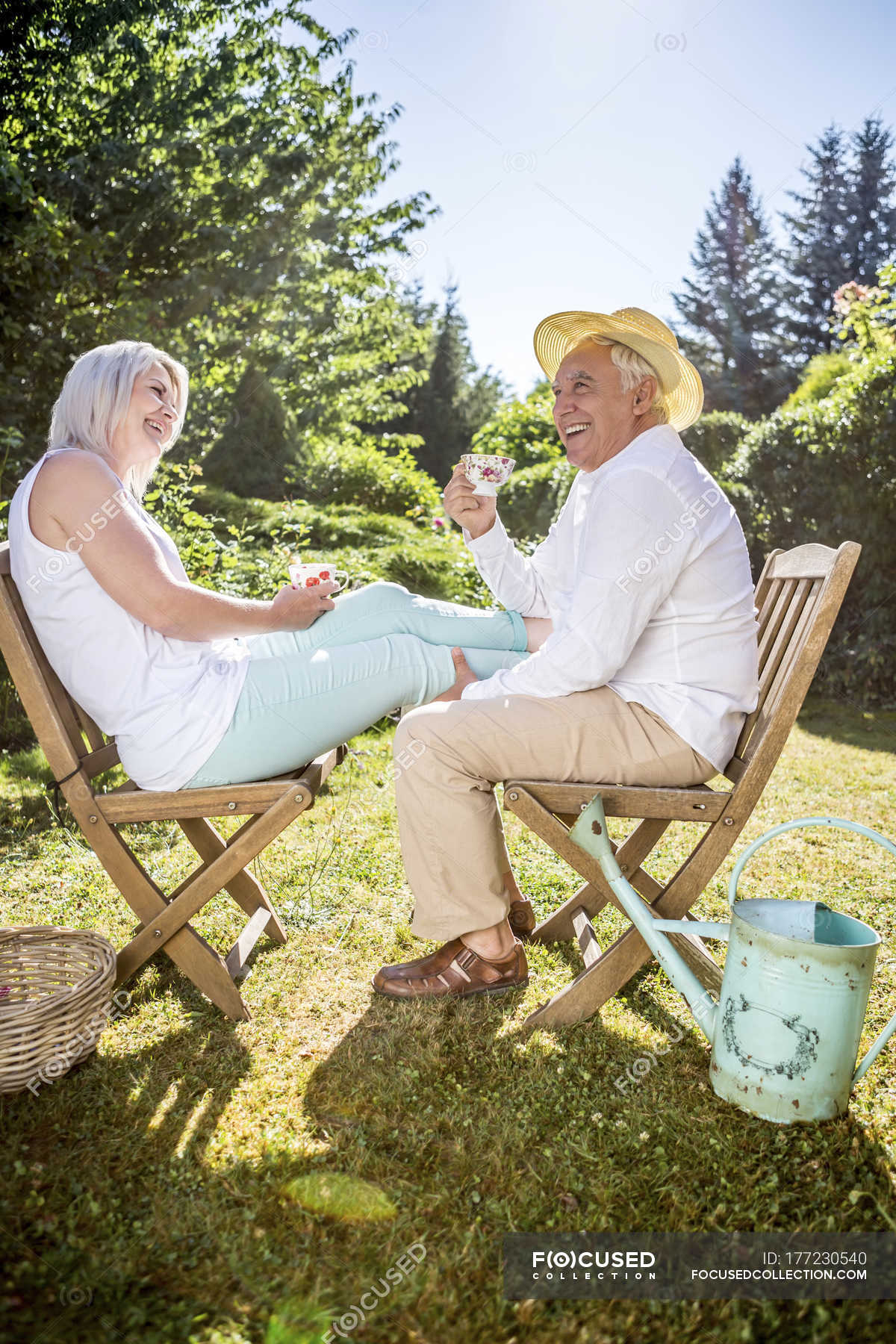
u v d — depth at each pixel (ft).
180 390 7.84
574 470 32.58
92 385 7.19
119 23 34.71
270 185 39.58
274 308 42.68
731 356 76.64
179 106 37.63
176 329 35.29
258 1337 4.40
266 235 40.73
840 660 24.57
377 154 45.21
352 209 46.55
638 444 7.55
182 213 34.68
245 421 42.39
